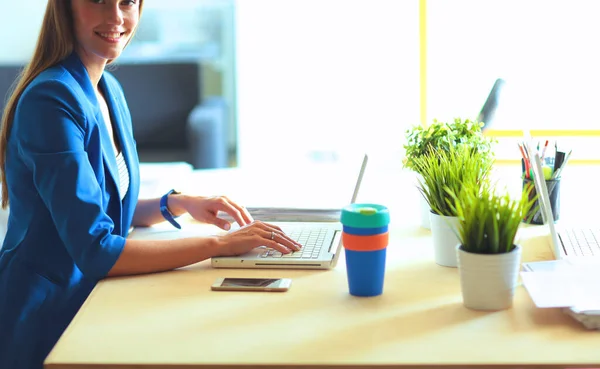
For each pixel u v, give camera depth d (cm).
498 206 124
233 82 513
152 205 187
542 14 243
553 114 243
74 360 108
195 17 507
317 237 165
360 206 136
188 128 468
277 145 416
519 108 245
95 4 159
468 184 137
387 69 310
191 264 152
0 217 252
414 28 305
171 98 484
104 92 179
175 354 110
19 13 484
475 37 249
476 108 252
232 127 493
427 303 129
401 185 226
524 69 246
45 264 156
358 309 127
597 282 126
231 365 107
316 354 109
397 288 137
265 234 156
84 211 143
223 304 130
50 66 158
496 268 123
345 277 145
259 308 128
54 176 143
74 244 143
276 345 112
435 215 149
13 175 156
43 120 145
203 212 182
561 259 146
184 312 127
